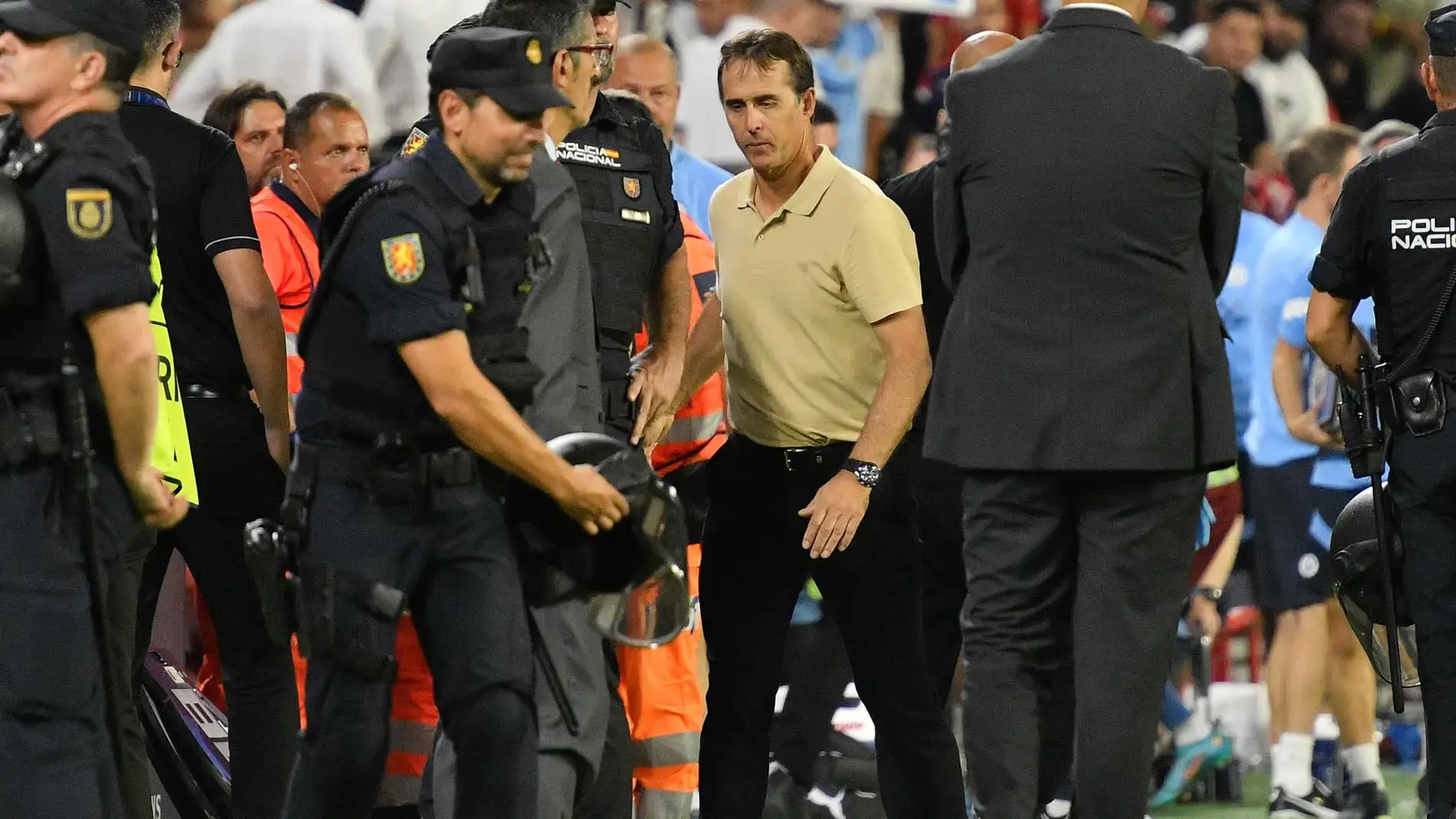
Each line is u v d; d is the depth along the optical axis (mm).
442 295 13406
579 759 14586
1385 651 18250
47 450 13461
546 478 13602
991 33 20438
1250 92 36250
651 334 17078
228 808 18359
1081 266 15758
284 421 17562
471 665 13711
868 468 16625
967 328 16234
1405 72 40281
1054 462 15805
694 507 19250
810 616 22547
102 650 13789
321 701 13844
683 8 32406
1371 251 17375
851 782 22438
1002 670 16219
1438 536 17172
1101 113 15703
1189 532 16172
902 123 34438
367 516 13719
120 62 13711
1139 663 15922
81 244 13242
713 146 31328
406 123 27391
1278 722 25188
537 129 13594
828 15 33312
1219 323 16156
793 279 17078
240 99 22234
